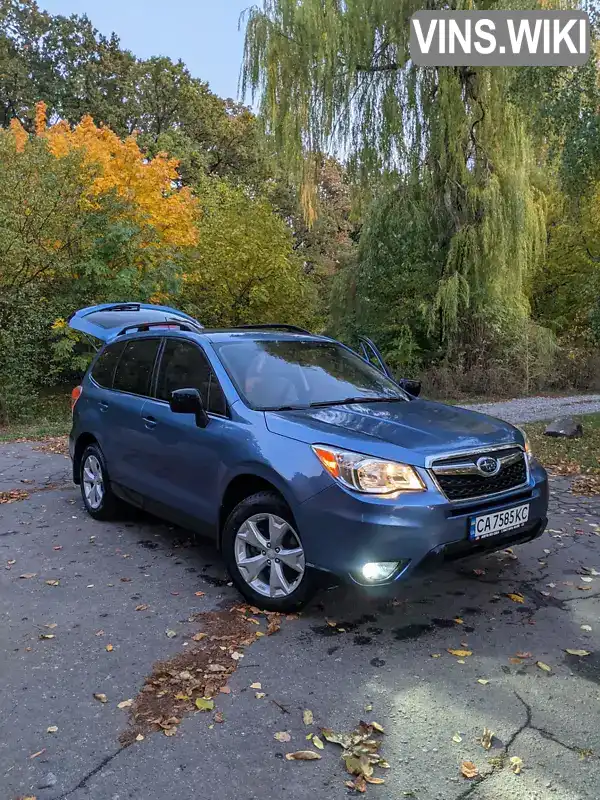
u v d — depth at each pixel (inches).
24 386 521.7
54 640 138.9
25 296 522.9
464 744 101.6
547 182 848.9
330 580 137.3
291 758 98.7
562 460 339.6
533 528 154.6
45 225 529.7
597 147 379.6
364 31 687.1
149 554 194.7
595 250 967.0
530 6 588.4
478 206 744.3
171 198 704.4
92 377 239.3
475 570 177.3
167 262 628.4
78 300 554.9
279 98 723.4
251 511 152.1
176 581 172.2
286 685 119.2
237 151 1445.6
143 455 195.0
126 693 117.6
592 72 381.4
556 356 850.8
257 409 162.6
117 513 228.8
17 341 514.0
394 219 783.7
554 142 420.8
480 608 152.6
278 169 768.3
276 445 148.2
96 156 646.5
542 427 471.5
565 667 125.2
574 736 103.4
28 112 1298.0
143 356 211.8
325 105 711.1
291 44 708.7
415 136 720.3
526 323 822.5
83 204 566.9
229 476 157.9
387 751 100.2
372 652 131.4
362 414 160.7
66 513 243.0
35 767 97.2
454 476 138.9
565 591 162.9
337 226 1435.8
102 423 219.6
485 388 772.0
